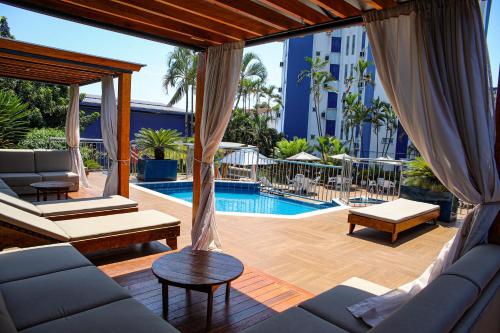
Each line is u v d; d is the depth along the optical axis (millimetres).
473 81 2041
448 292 1470
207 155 3928
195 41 3814
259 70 19234
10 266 2318
